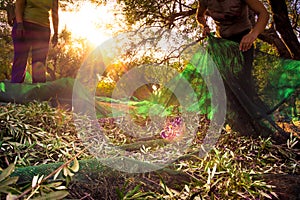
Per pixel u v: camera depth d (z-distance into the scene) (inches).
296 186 62.7
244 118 110.3
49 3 192.2
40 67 190.5
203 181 56.9
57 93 153.8
